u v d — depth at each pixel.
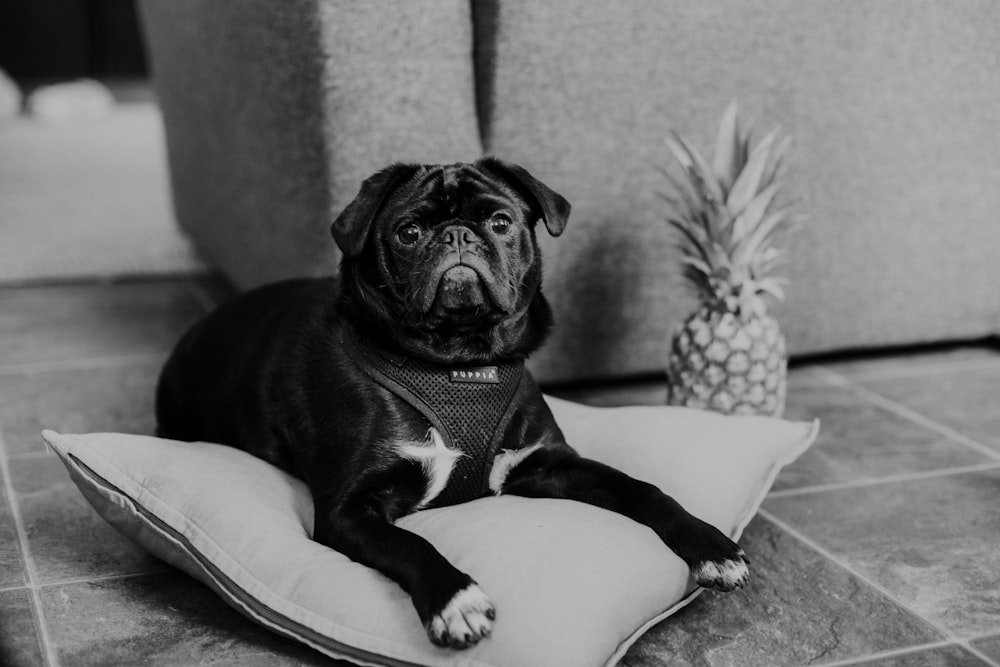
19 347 3.12
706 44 2.55
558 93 2.48
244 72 2.79
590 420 2.15
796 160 2.76
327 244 2.53
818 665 1.61
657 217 2.67
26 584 1.80
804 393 2.86
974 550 1.98
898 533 2.05
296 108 2.46
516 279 1.80
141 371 2.94
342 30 2.32
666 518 1.74
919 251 2.97
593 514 1.72
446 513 1.75
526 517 1.70
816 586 1.84
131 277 3.85
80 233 4.38
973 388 2.90
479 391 1.79
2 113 7.62
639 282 2.72
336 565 1.62
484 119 2.48
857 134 2.78
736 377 2.41
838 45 2.67
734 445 2.00
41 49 8.32
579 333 2.71
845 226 2.87
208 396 2.11
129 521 1.81
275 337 1.98
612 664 1.51
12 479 2.23
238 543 1.67
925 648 1.66
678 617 1.73
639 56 2.51
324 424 1.79
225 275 3.70
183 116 3.67
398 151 2.43
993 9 2.77
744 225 2.36
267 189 2.83
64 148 6.44
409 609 1.54
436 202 1.76
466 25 2.40
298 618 1.58
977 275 3.06
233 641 1.64
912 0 2.69
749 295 2.39
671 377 2.52
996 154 2.94
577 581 1.54
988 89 2.85
